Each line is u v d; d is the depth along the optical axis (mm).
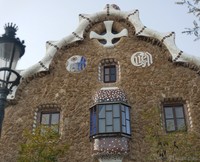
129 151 13000
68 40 16203
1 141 13898
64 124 14000
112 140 12938
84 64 15562
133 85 14641
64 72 15461
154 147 12625
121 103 13766
